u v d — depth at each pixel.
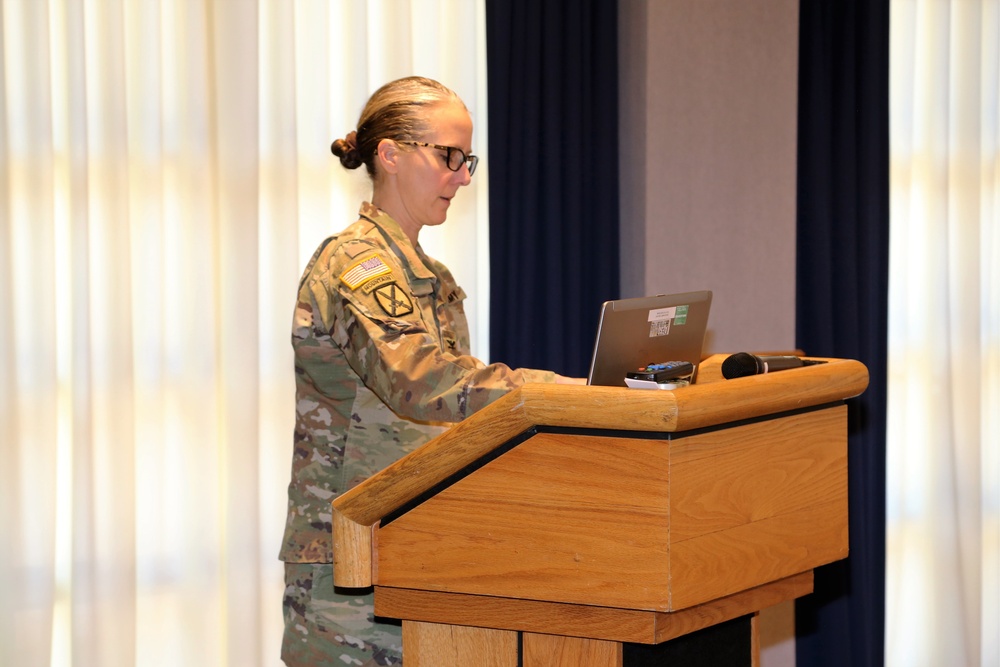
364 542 1.42
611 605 1.27
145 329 2.75
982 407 4.05
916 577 3.97
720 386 1.28
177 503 2.80
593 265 3.24
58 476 2.67
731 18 3.31
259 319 2.84
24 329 2.60
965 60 3.92
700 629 1.39
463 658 1.42
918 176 3.91
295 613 1.79
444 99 1.91
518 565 1.32
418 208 1.91
